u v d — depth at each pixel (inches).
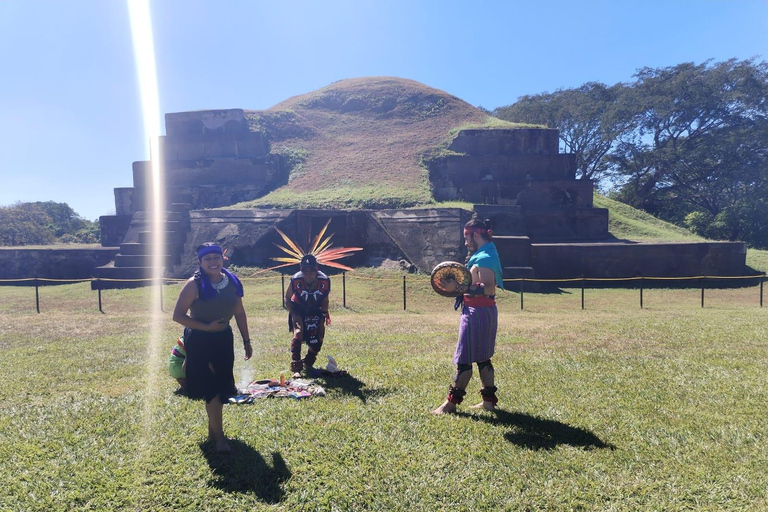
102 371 255.8
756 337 338.3
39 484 134.1
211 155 1257.4
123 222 1137.4
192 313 155.1
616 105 1717.5
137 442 160.9
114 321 455.5
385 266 836.0
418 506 125.3
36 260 976.3
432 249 831.1
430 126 1341.0
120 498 128.6
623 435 166.6
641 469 142.9
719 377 234.1
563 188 1127.0
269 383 228.8
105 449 155.8
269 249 869.8
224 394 154.9
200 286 154.1
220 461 147.6
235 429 171.3
